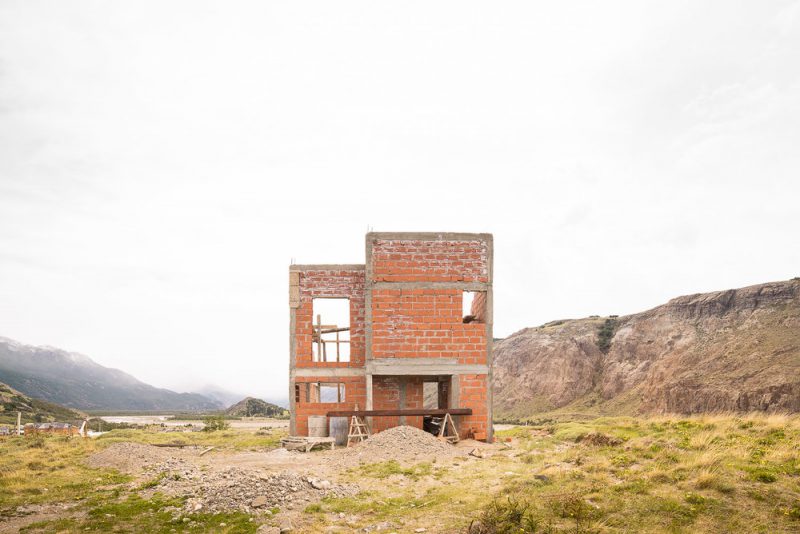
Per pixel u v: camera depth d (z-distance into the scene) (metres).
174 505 11.98
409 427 18.84
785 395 70.94
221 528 10.48
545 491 10.57
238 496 12.06
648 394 99.75
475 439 22.31
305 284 24.52
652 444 13.38
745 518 8.50
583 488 10.37
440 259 23.47
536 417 114.06
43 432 35.78
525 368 133.75
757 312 97.94
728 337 96.62
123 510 11.78
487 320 23.31
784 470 10.18
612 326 131.25
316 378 23.95
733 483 9.71
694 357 97.56
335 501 11.89
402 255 23.42
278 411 117.38
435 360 22.91
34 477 15.57
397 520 10.45
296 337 24.20
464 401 22.73
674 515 8.78
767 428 13.85
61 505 12.48
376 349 22.83
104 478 15.24
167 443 22.84
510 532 8.79
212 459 18.47
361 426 22.61
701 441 12.84
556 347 131.00
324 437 22.19
